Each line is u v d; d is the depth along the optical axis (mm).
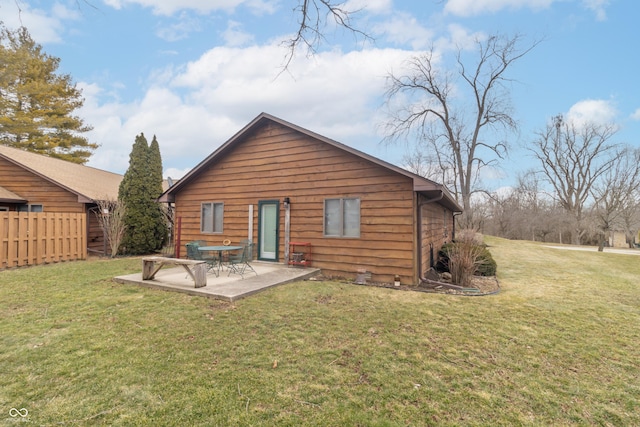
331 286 6777
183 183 10602
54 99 18969
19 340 3615
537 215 29797
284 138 8992
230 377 2904
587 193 28203
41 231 9141
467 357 3412
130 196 12062
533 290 6832
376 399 2613
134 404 2482
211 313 4719
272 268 8383
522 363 3299
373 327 4258
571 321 4641
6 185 12359
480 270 8641
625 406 2602
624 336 4078
